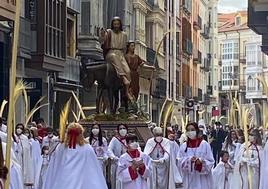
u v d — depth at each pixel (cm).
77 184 1444
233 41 13200
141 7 5984
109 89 2509
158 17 6569
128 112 2522
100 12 4831
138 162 1898
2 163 954
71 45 4344
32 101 3684
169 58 7138
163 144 2070
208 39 10625
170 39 7188
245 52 12988
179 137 2778
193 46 9125
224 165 2186
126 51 2570
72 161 1452
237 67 13100
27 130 2089
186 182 1962
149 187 1962
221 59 13262
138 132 2441
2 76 3294
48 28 3675
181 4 8019
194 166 1928
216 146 3544
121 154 2150
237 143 2383
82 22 4553
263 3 3834
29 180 2038
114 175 2119
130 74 2514
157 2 6550
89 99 4641
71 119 4259
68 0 4231
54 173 1463
